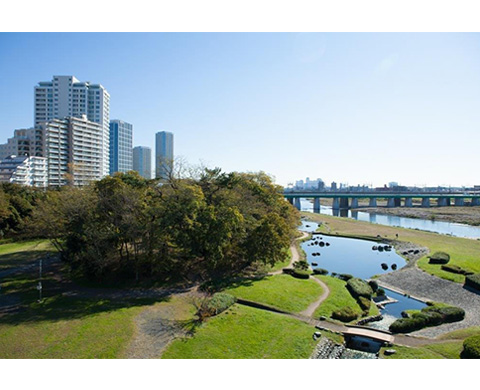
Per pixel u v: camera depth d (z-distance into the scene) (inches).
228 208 1790.1
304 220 4904.0
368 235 3420.3
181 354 953.5
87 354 934.4
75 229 1641.2
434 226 4803.2
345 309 1384.1
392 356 1033.5
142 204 1644.9
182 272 1775.3
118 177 1870.1
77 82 6599.4
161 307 1318.9
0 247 2406.5
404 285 1847.9
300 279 1791.3
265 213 2273.6
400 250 2760.8
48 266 1899.6
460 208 6948.8
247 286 1585.9
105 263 1614.2
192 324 1154.0
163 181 1994.3
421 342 1129.4
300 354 1013.2
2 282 1599.4
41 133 5280.5
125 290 1523.1
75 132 5541.3
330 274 2070.6
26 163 4650.6
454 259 2229.3
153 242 1641.2
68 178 4109.3
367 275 2107.5
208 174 2199.8
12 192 3021.7
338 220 4808.1
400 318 1397.6
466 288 1715.1
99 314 1229.1
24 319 1173.1
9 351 948.6
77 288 1539.1
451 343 1112.2
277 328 1168.8
